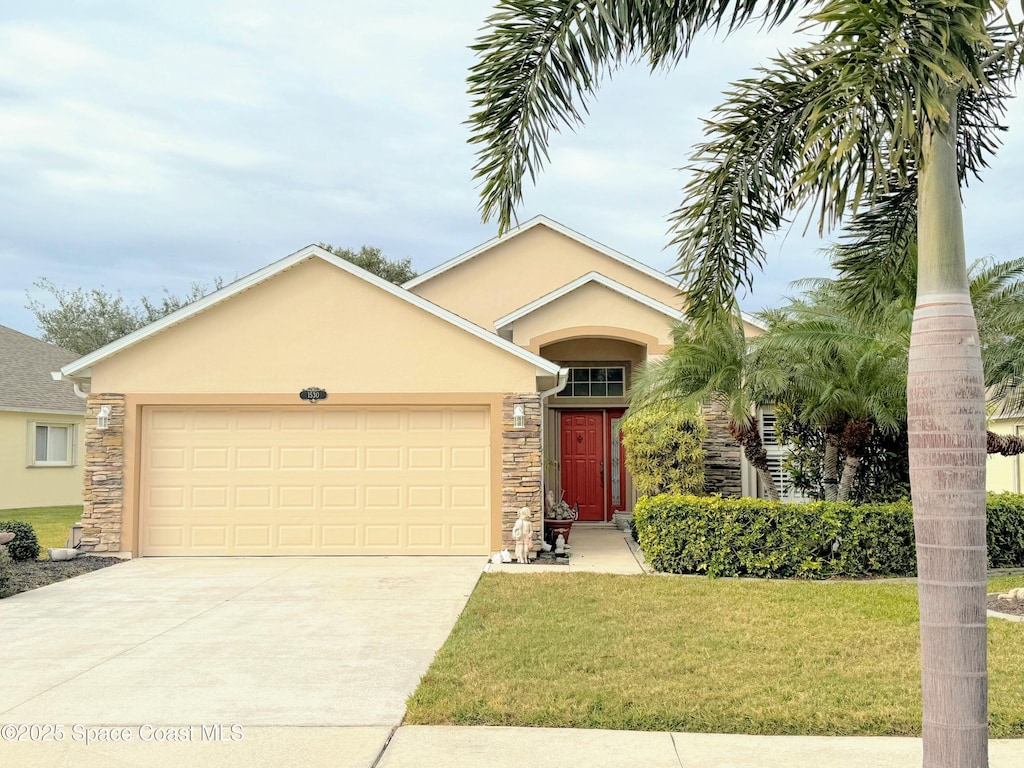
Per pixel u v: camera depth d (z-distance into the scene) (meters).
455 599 10.29
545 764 5.12
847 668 7.07
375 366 13.86
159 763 5.16
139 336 13.67
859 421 12.35
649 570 12.48
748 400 12.47
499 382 13.83
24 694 6.55
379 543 13.83
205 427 13.97
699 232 6.26
